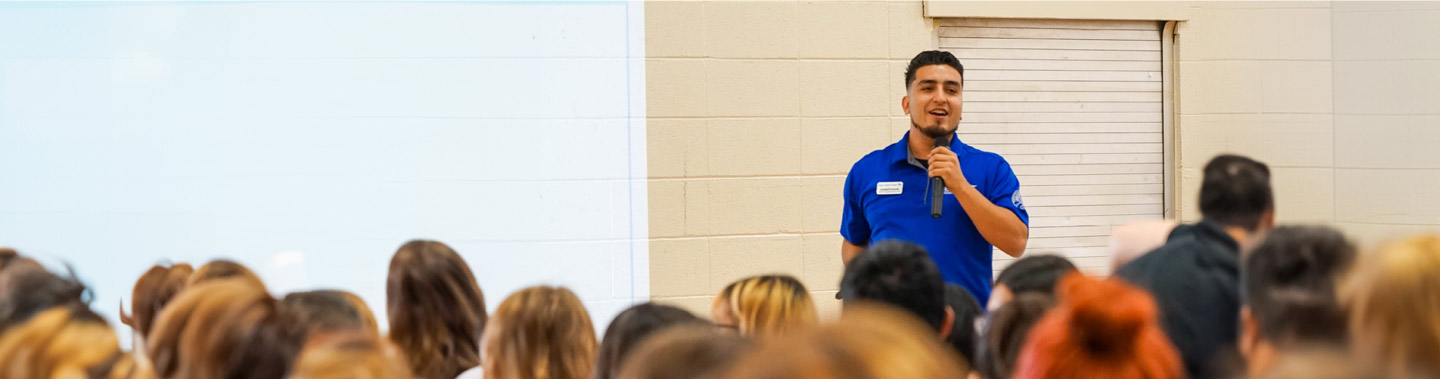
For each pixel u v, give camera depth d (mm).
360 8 3949
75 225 3805
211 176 3873
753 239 4176
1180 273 1886
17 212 3779
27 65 3799
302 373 1120
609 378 1616
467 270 2209
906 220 3158
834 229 4223
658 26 4109
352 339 1179
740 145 4160
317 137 3926
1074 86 4371
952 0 4230
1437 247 1167
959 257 3100
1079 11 4320
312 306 1866
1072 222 4371
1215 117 4418
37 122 3799
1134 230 2346
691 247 4137
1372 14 4410
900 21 4250
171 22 3859
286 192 3908
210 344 1412
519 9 4031
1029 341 1361
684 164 4129
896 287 1877
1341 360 809
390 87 3963
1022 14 4285
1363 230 4430
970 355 2049
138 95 3842
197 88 3871
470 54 4004
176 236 3850
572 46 4062
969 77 4293
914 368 689
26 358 1359
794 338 729
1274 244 1591
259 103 3898
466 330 2150
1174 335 1825
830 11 4211
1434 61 4402
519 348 1745
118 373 1399
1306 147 4438
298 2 3918
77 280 2295
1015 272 2172
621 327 1634
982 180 3145
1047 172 4352
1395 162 4422
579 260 4070
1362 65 4430
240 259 3885
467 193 4000
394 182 3963
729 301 1995
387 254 3955
